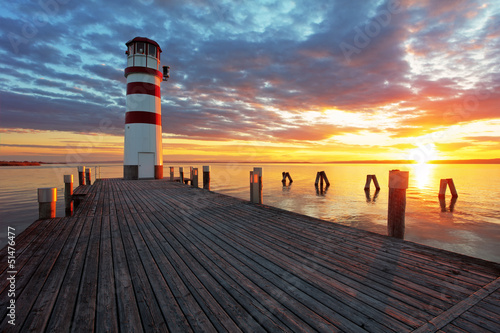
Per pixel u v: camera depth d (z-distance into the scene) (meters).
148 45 18.58
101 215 6.89
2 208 17.11
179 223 5.98
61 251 4.12
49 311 2.44
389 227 4.80
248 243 4.50
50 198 6.48
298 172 73.50
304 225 5.71
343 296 2.69
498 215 14.92
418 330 2.13
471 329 2.14
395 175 4.65
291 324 2.24
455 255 3.76
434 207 17.39
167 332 2.14
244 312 2.42
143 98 18.66
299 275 3.21
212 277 3.18
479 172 73.12
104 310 2.46
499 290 2.74
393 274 3.18
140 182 17.19
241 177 49.91
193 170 14.38
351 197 22.55
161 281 3.07
